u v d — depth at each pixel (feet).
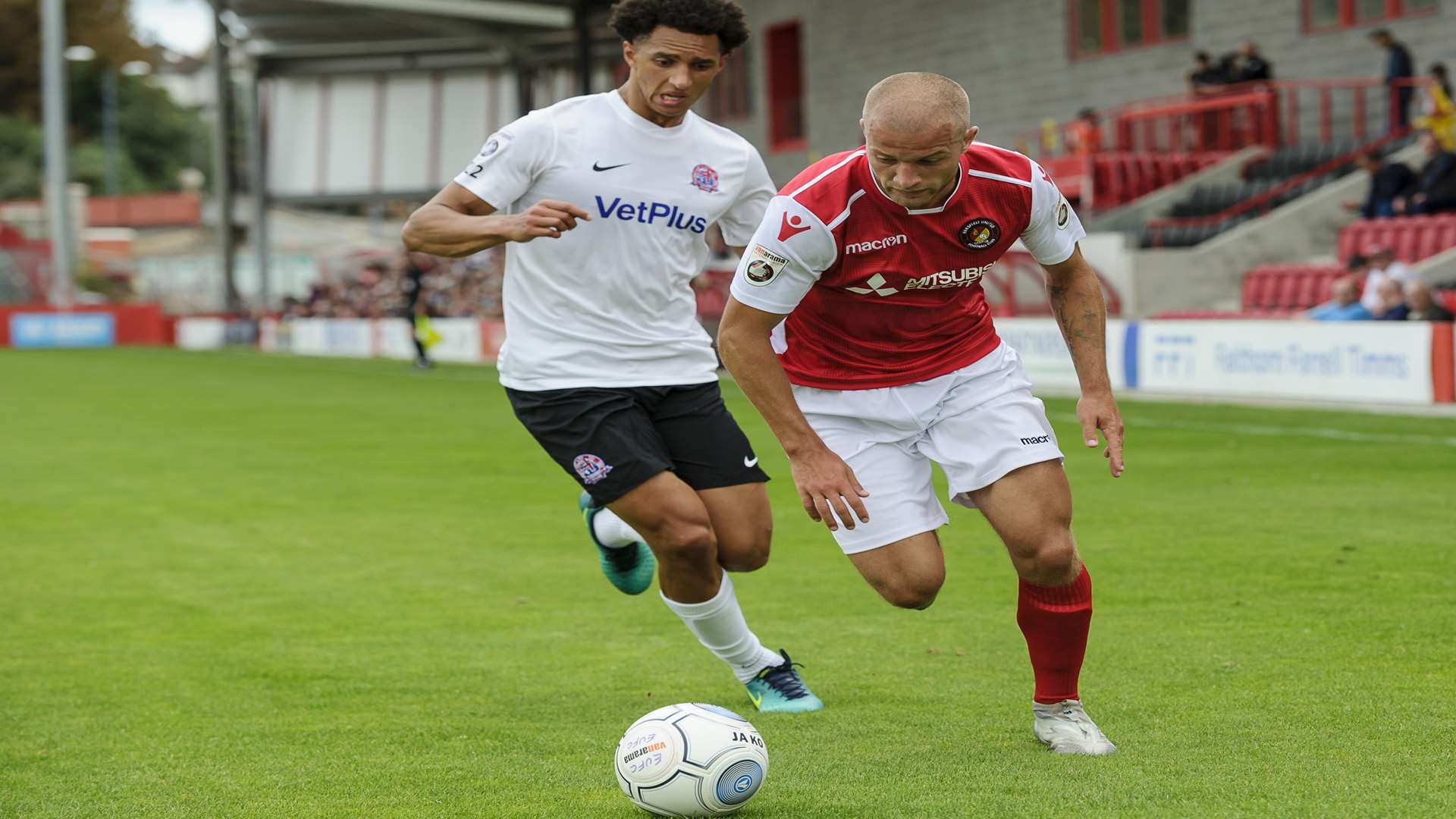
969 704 48.91
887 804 38.06
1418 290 155.43
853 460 44.52
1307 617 60.44
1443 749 41.68
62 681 55.47
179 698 52.47
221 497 110.01
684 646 59.88
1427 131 216.54
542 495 109.09
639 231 47.85
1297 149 249.55
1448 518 85.35
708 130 49.42
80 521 99.09
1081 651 42.78
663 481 47.01
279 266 564.30
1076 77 299.79
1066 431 145.28
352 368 301.02
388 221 573.33
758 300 41.47
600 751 44.52
